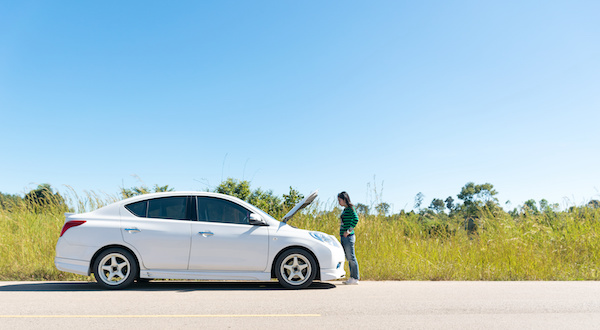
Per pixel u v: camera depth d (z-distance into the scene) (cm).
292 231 799
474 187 10988
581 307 620
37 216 1291
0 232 1171
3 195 1362
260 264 773
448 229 1335
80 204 1312
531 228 1316
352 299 675
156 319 520
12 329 471
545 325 508
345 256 902
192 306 602
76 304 613
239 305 613
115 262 761
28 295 692
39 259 1039
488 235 1278
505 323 517
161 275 754
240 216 797
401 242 1241
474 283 911
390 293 743
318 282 903
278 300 659
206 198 800
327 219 1336
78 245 750
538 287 839
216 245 765
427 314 564
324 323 508
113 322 505
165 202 790
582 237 1252
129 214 776
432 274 1022
